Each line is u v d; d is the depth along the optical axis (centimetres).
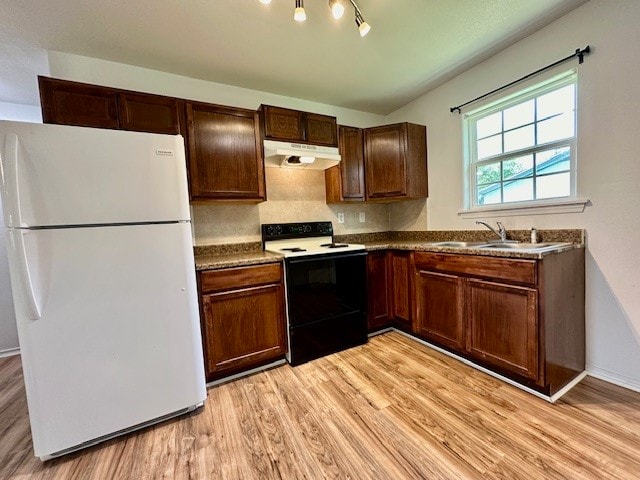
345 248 254
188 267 170
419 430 150
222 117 222
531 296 170
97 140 144
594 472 121
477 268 200
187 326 169
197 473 131
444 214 289
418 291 252
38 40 188
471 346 208
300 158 253
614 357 182
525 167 228
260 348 217
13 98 265
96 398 147
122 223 151
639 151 166
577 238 193
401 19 183
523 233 223
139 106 195
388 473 126
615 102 173
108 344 149
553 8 182
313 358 234
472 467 127
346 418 162
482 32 202
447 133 279
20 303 133
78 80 208
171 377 165
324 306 239
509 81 223
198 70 234
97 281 146
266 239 273
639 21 161
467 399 174
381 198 299
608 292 182
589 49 180
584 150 188
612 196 177
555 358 172
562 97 204
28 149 131
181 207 166
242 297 209
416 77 261
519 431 146
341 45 207
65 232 139
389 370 212
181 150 166
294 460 135
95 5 159
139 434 157
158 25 179
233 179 227
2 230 264
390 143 293
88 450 147
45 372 137
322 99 300
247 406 177
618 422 148
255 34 191
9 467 138
